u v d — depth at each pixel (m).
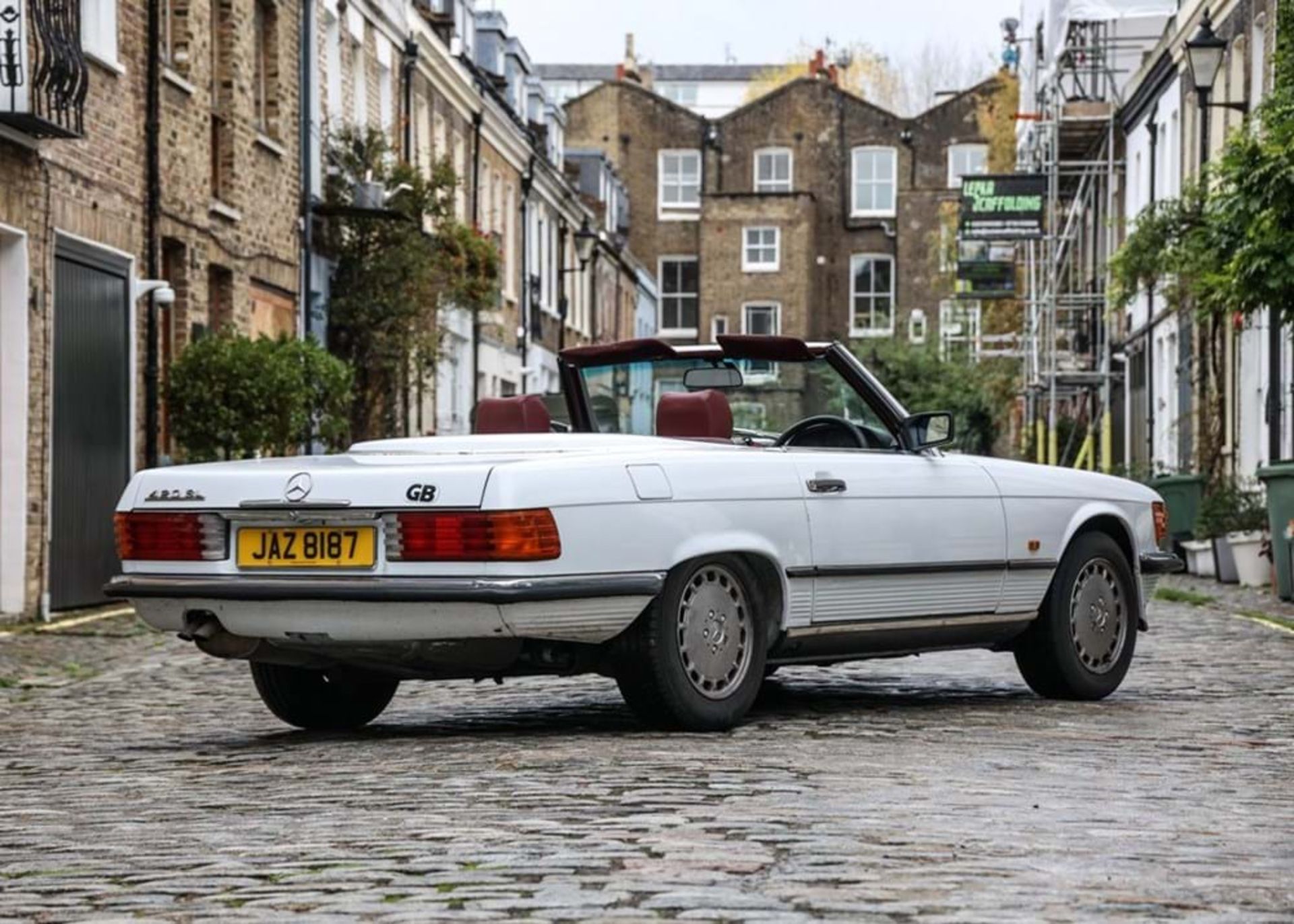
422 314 28.88
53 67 16.86
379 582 8.26
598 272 64.31
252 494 8.59
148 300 20.36
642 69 96.06
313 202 27.20
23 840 6.46
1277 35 18.73
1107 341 41.78
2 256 17.28
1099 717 9.78
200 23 22.42
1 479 17.30
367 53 31.64
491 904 5.05
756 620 8.98
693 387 10.09
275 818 6.67
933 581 9.77
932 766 7.76
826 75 83.56
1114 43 45.28
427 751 8.33
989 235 43.34
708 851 5.76
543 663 8.52
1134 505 10.97
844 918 4.87
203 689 11.92
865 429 10.07
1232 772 7.84
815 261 81.62
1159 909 5.05
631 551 8.40
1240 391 28.81
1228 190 19.05
